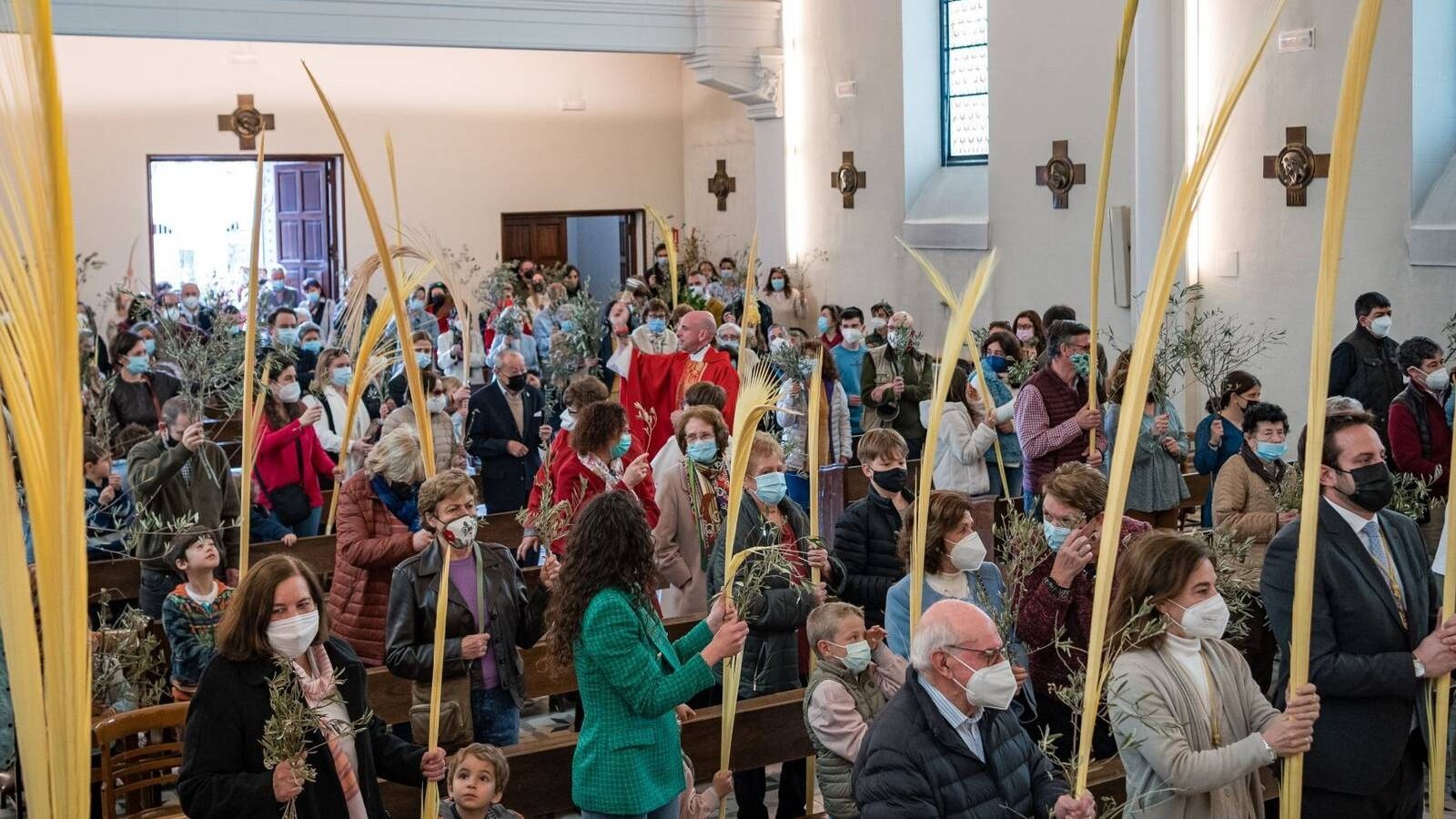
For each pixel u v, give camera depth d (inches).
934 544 178.5
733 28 724.0
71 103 743.7
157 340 447.5
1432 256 419.5
